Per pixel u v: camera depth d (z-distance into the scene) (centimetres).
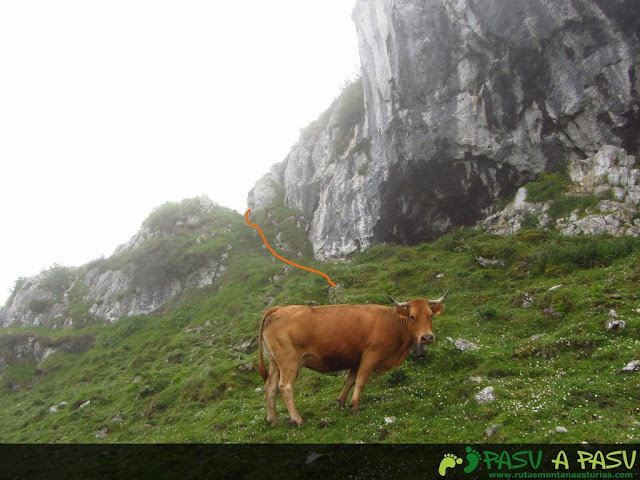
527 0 1967
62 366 2852
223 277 3153
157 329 2838
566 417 659
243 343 1852
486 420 710
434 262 1977
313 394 1068
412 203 2598
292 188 3931
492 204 2347
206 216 4025
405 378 988
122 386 1891
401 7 2336
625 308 1041
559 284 1312
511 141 2177
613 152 1920
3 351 3294
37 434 1623
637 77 1819
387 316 878
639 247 1427
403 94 2411
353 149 3091
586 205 1866
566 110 1998
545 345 941
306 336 855
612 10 1812
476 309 1315
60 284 4059
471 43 2169
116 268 3753
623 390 704
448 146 2338
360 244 2947
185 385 1455
